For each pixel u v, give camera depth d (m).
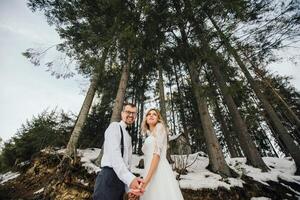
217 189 6.16
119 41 7.25
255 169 8.73
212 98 7.96
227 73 8.56
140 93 13.52
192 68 9.21
